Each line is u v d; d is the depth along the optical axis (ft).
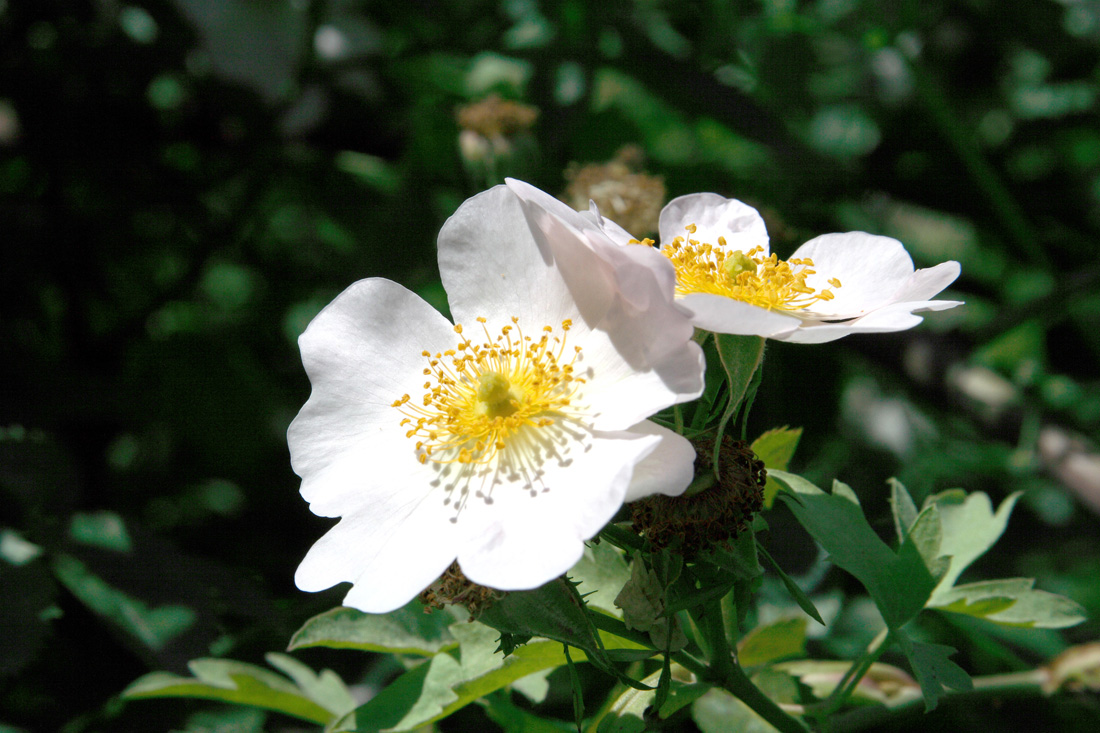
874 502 1.38
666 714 1.05
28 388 1.46
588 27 1.69
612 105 1.91
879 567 1.09
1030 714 1.33
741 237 1.14
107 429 1.54
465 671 1.10
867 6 1.61
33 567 1.31
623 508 1.12
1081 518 1.55
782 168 1.76
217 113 1.61
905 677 1.20
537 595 1.02
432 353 1.08
